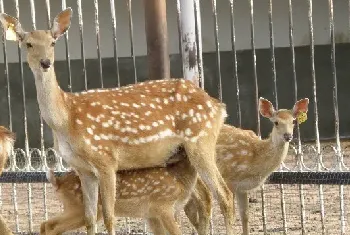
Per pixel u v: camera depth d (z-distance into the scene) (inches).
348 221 461.7
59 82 863.7
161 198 386.3
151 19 482.3
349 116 868.6
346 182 394.9
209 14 858.1
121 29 854.5
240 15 856.3
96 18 471.8
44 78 354.0
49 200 574.6
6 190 620.1
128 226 461.7
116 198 385.1
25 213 534.9
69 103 363.3
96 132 362.9
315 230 451.5
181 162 389.1
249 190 414.9
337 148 426.0
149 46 485.1
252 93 868.0
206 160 378.9
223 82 868.0
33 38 352.5
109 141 365.4
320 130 870.4
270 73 866.8
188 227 468.4
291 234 446.0
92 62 857.5
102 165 363.9
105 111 366.9
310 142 853.2
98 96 371.9
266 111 411.5
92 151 362.0
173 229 387.2
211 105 384.2
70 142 361.7
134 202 386.3
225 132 410.0
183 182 389.7
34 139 855.7
